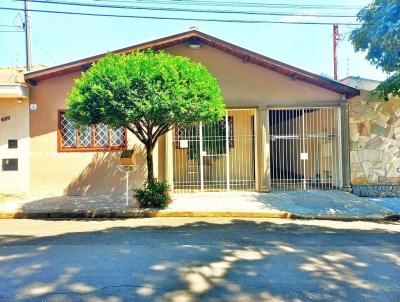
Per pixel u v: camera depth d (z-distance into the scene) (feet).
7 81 37.58
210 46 38.37
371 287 13.67
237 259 16.96
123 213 29.68
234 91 38.52
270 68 38.47
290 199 34.58
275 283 13.98
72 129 38.09
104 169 37.83
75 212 29.84
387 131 38.78
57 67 36.11
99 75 27.35
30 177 37.78
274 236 22.03
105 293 12.91
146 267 15.66
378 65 30.86
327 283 14.03
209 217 29.27
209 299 12.49
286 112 40.83
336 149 39.29
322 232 23.47
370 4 30.76
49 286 13.53
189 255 17.51
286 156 40.45
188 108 27.45
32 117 37.86
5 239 21.13
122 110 26.68
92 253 17.79
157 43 36.83
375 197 37.93
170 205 31.91
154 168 37.70
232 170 39.81
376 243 20.36
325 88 38.60
